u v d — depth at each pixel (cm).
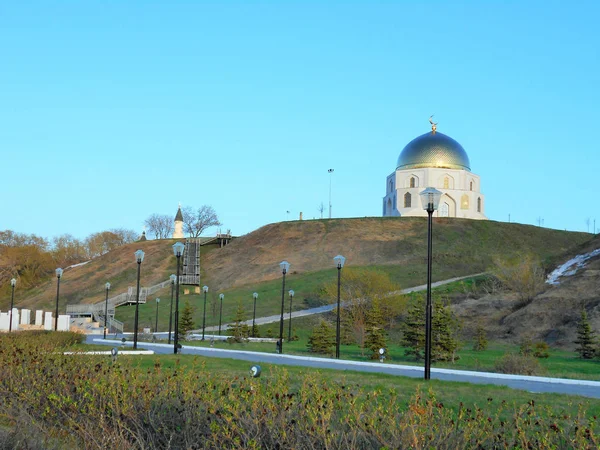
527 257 6388
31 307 8512
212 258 10000
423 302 4394
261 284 7931
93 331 5791
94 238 13400
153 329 6031
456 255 8450
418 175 9925
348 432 850
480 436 838
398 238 9338
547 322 4628
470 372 2217
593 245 6469
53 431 966
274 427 848
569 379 2059
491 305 5353
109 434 896
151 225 14775
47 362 1427
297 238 9944
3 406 1055
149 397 989
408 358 3319
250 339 4847
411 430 803
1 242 10950
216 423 873
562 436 859
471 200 10012
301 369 2027
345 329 4462
